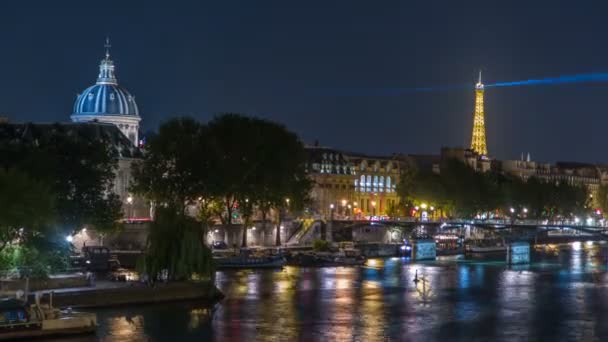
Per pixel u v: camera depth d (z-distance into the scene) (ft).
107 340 314.96
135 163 644.27
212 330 333.42
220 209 625.41
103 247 493.77
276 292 427.33
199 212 638.12
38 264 364.58
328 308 384.27
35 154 465.88
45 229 368.07
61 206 470.80
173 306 376.07
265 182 615.57
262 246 652.07
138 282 395.96
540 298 423.23
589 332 342.44
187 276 392.68
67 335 317.63
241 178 604.08
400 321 358.43
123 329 331.36
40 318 314.76
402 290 444.96
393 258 647.56
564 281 493.77
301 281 473.67
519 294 436.76
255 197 617.62
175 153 593.42
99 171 504.84
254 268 535.60
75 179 490.90
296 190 644.27
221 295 400.47
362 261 584.40
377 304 398.01
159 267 392.06
